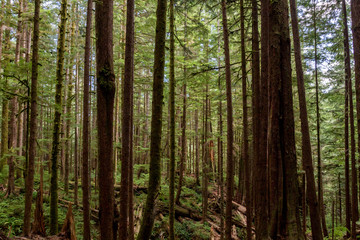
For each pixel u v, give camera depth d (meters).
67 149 12.96
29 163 5.57
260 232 4.70
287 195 4.74
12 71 5.87
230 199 5.85
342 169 12.08
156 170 5.17
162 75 5.28
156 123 5.22
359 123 6.74
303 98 5.87
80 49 11.90
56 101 7.29
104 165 3.71
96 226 9.21
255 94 6.32
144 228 4.96
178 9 7.50
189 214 12.54
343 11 8.57
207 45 11.59
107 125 3.73
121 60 10.96
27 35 12.46
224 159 22.81
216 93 13.59
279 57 5.04
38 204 5.70
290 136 4.91
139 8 11.44
